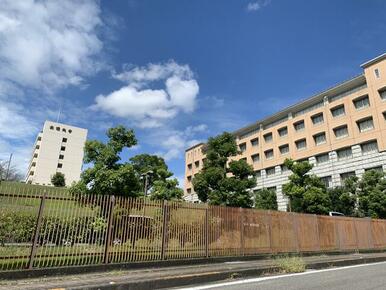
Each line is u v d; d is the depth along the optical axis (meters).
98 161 13.35
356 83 40.50
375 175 27.33
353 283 8.13
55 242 8.24
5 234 7.55
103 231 9.16
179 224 11.07
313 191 25.03
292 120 48.78
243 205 19.11
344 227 17.66
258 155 55.19
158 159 30.91
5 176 44.06
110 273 8.53
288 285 7.82
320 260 12.97
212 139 21.23
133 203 10.03
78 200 8.85
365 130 38.44
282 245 14.19
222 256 11.90
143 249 9.95
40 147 81.00
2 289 6.30
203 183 19.91
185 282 8.14
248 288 7.41
